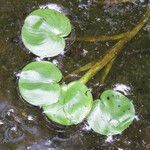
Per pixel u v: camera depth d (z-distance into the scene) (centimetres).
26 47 55
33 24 54
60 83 55
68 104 52
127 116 52
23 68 54
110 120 52
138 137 54
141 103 56
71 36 57
